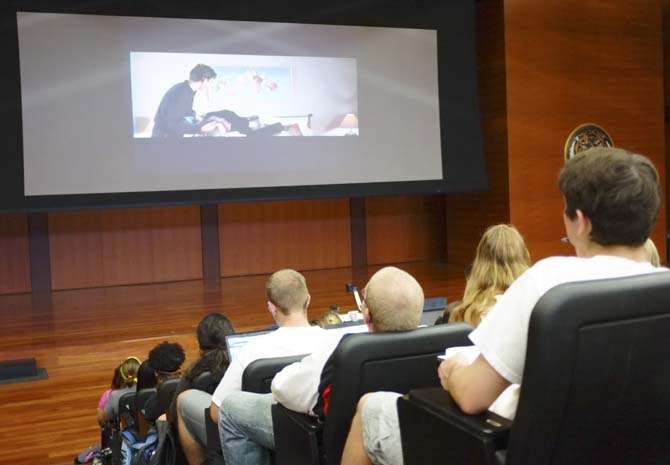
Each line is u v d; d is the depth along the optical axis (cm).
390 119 933
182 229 1102
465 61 957
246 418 231
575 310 117
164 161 845
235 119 871
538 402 120
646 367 124
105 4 811
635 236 132
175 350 386
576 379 120
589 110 1044
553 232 1023
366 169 927
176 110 845
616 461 130
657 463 134
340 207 1188
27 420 587
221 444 239
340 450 189
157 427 305
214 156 865
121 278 1073
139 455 302
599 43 1047
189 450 292
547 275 128
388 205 1212
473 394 131
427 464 143
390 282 189
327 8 900
